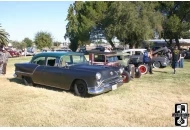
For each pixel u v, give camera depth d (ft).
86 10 145.59
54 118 19.69
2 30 117.39
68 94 27.32
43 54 30.37
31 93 27.99
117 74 27.89
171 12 137.18
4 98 25.79
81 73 25.80
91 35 137.49
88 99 25.16
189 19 129.49
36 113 20.90
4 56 42.42
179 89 29.71
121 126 17.85
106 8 142.10
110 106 22.63
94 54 37.27
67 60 28.76
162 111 21.06
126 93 27.63
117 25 104.27
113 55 37.45
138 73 39.01
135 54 54.95
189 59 86.02
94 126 17.93
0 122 18.94
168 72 47.03
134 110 21.40
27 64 31.63
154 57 55.31
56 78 28.02
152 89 29.73
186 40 187.93
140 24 102.47
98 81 25.03
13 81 35.88
